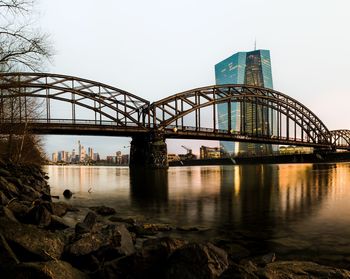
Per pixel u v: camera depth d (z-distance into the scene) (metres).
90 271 7.58
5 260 5.88
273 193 32.41
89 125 100.62
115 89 111.62
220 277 5.79
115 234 9.37
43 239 7.70
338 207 22.28
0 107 33.91
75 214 18.33
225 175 75.81
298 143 172.50
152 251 6.71
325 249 11.29
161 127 117.06
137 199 29.03
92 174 95.00
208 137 130.88
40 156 77.00
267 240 12.66
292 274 6.84
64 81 102.06
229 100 140.62
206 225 15.95
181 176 73.25
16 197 16.03
